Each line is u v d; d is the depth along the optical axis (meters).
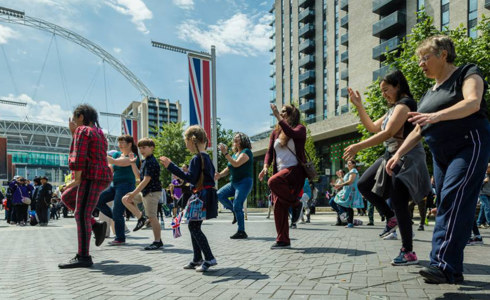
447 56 2.76
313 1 50.06
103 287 3.04
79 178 4.15
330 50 46.19
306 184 11.79
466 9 26.98
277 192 4.88
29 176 149.12
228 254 4.62
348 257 4.11
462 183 2.58
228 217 16.53
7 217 16.14
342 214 9.34
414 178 3.35
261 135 45.50
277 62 56.88
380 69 31.94
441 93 2.75
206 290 2.85
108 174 4.35
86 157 4.12
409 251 3.54
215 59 16.30
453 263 2.65
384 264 3.62
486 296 2.41
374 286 2.77
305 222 11.68
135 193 5.32
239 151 6.80
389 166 3.10
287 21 55.03
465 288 2.61
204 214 3.64
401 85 3.62
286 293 2.67
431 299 2.39
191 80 15.10
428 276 2.68
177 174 3.58
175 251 5.20
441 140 2.72
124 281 3.25
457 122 2.64
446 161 2.79
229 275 3.38
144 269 3.82
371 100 16.72
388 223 4.19
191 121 14.99
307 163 4.83
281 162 4.97
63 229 10.98
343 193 9.12
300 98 51.56
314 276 3.19
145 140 5.50
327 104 46.41
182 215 3.71
